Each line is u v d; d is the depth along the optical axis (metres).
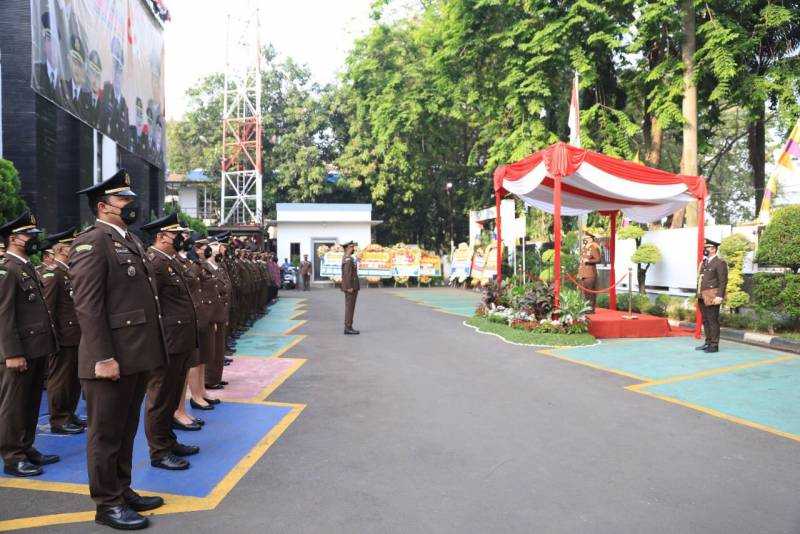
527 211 26.09
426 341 11.74
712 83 18.44
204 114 40.19
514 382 8.02
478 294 26.23
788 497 4.29
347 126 38.53
